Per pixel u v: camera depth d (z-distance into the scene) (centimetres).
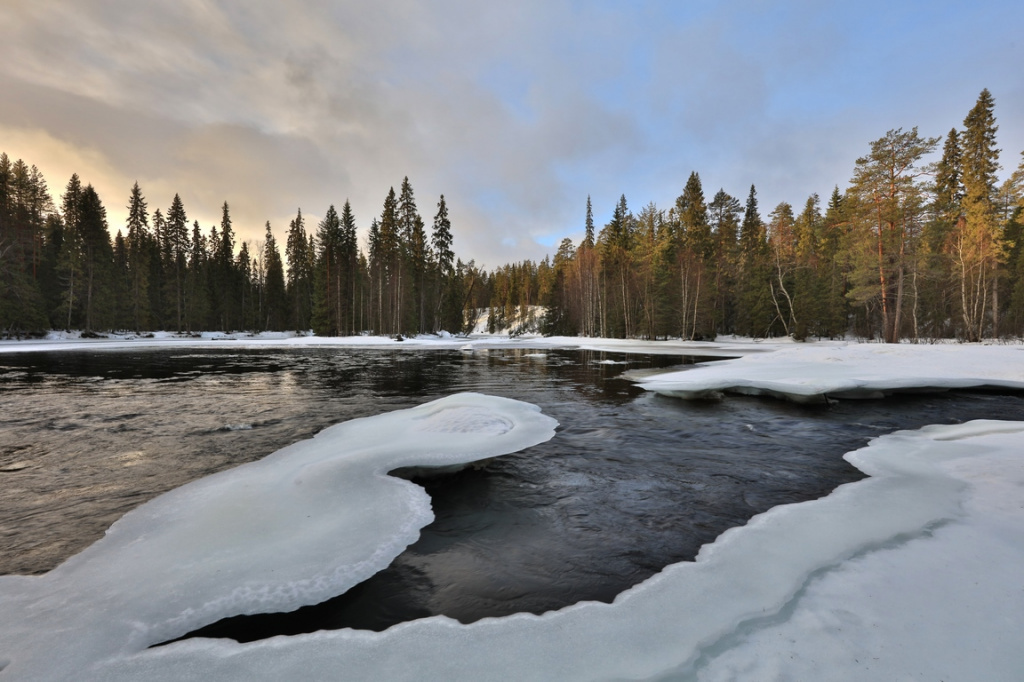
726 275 4491
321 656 265
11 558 384
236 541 405
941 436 794
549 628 288
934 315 3572
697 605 307
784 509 484
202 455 677
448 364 2259
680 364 2177
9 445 730
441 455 653
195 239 5728
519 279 8838
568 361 2430
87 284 4156
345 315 4962
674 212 5209
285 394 1271
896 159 2577
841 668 234
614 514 495
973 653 239
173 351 3047
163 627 291
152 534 417
